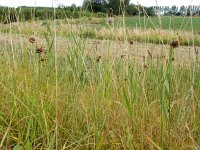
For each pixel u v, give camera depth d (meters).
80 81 2.63
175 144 1.89
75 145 2.11
